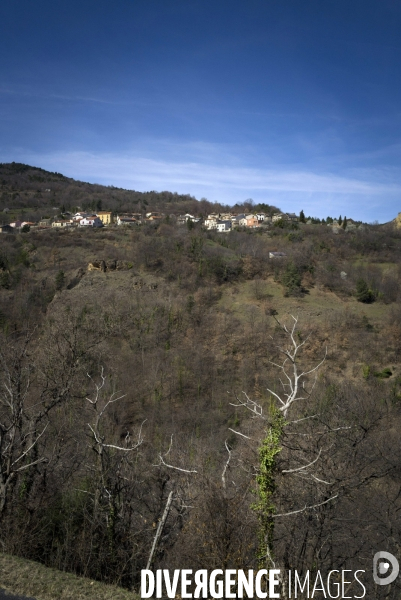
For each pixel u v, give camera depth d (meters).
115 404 37.84
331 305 67.81
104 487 14.17
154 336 53.25
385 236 106.94
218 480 14.74
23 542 13.50
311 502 14.00
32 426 15.23
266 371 49.00
